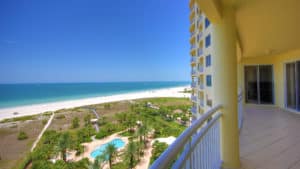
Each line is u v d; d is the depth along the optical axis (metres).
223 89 1.76
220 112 1.77
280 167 1.83
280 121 3.90
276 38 3.63
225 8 1.78
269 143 2.54
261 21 2.58
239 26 2.82
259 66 6.52
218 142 1.72
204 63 10.35
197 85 13.09
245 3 1.92
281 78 5.78
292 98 5.21
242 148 2.38
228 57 1.75
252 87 6.66
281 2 1.96
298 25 2.81
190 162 0.93
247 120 4.08
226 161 1.76
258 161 1.97
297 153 2.16
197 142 1.07
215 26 1.85
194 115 14.58
